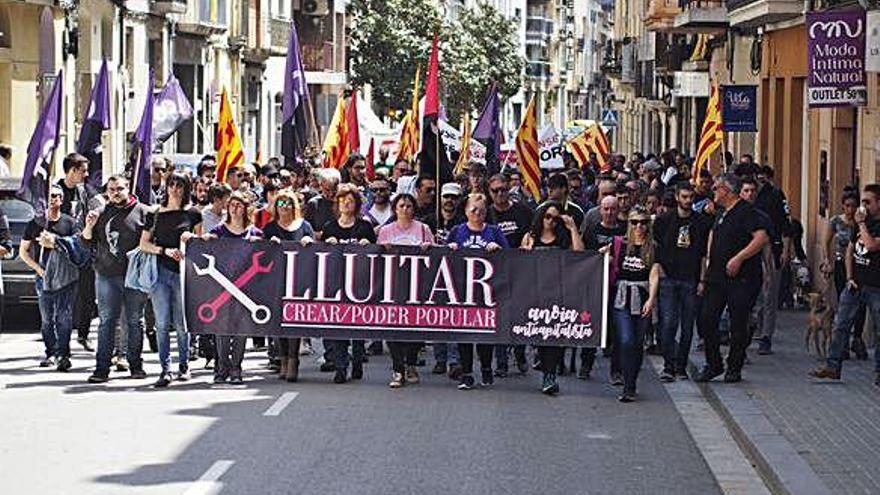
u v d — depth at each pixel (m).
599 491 12.22
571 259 17.47
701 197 23.27
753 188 17.88
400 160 25.33
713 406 16.83
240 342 17.64
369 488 12.05
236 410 15.62
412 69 65.69
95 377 17.47
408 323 17.61
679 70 51.16
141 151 19.84
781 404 16.17
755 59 37.97
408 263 17.62
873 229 17.72
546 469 13.02
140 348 17.83
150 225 17.36
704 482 12.77
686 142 55.03
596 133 40.47
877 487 12.05
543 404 16.61
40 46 34.50
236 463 12.91
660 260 18.47
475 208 17.67
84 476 12.30
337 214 18.61
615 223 18.12
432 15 66.88
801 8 31.67
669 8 50.66
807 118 32.19
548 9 127.38
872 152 25.27
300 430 14.51
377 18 65.81
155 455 13.20
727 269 17.70
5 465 12.70
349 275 17.66
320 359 19.95
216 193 19.38
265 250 17.62
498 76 76.56
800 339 22.31
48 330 18.72
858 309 17.94
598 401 16.95
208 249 17.56
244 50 58.38
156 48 47.97
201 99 51.78
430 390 17.38
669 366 18.53
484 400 16.73
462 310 17.58
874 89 24.98
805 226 32.31
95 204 19.03
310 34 65.00
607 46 94.38
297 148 27.03
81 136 21.12
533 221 17.81
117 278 17.41
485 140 30.20
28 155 19.75
